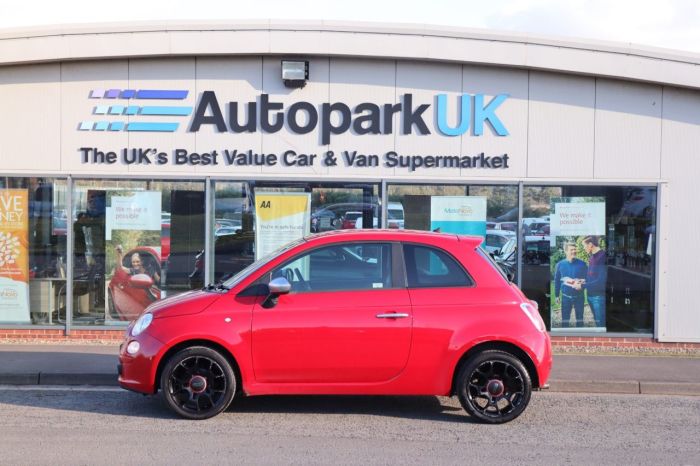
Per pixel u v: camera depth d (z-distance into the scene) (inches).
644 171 456.4
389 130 459.5
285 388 294.8
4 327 462.9
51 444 264.2
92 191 464.4
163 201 464.4
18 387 358.0
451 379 295.3
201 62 459.2
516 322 296.4
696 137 453.7
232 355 293.3
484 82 458.0
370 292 297.6
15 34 445.7
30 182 464.4
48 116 461.1
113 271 466.0
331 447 265.3
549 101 457.4
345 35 445.4
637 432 291.9
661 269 455.2
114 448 260.1
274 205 462.3
